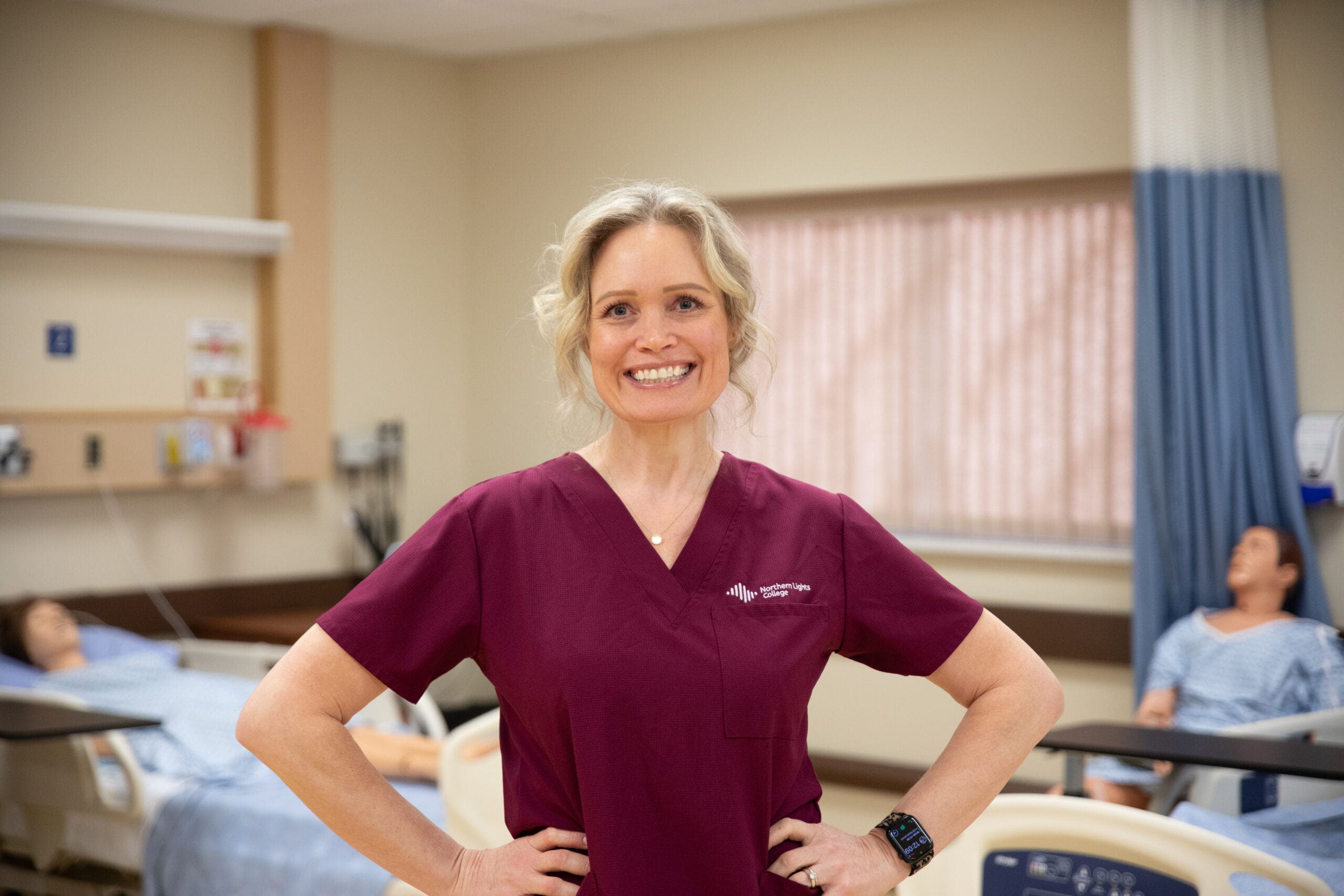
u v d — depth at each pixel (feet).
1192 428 12.82
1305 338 12.82
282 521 16.69
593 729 4.30
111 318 15.05
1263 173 12.75
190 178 15.61
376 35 16.61
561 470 4.70
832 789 15.07
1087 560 14.15
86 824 10.54
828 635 4.61
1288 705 11.75
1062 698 4.80
